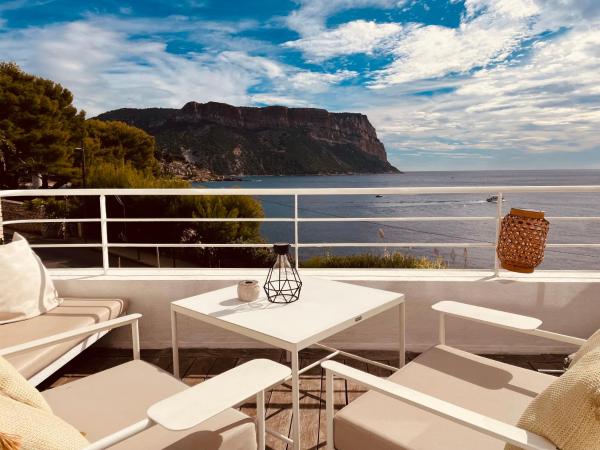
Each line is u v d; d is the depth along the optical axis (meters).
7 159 23.84
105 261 3.24
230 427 1.43
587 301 2.90
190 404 1.23
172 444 1.33
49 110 24.39
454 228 33.94
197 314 2.05
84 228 16.23
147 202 12.87
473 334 2.99
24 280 2.58
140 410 1.57
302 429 2.16
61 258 13.78
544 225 2.83
